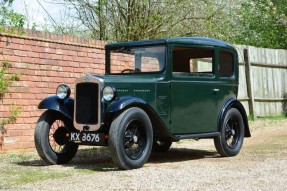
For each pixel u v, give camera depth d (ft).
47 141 21.04
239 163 21.25
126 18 41.81
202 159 23.16
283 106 49.55
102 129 20.42
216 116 23.67
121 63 24.30
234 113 24.38
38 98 26.55
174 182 16.47
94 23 42.11
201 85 22.91
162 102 21.25
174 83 21.74
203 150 27.02
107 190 15.15
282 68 49.65
